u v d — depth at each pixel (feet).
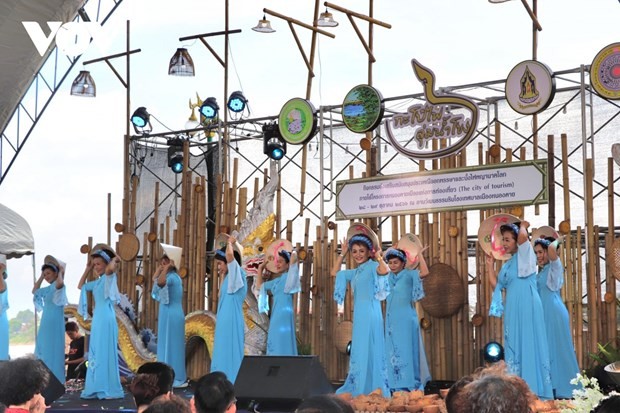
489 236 31.99
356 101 37.50
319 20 40.47
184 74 44.86
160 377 16.30
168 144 45.06
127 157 46.47
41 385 14.11
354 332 32.14
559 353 30.94
